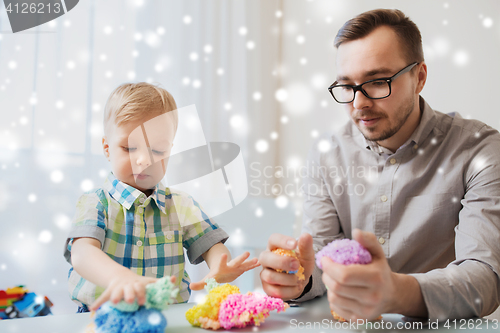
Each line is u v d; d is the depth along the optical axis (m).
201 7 1.92
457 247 0.80
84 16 1.58
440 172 0.98
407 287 0.56
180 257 0.91
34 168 1.46
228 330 0.53
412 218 0.99
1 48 1.42
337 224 1.13
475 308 0.62
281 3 2.21
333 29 1.88
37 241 1.44
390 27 0.88
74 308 1.49
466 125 0.99
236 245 1.56
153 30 1.76
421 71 0.96
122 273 0.63
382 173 1.04
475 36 1.31
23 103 1.45
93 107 1.58
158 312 0.49
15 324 0.55
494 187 0.87
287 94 2.17
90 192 0.87
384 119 0.89
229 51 2.02
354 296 0.51
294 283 0.66
